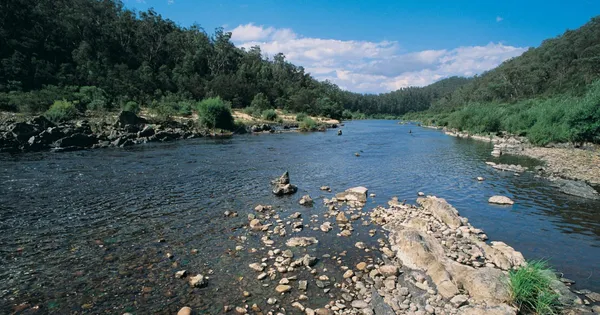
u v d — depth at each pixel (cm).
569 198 1684
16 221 1255
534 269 768
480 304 728
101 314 705
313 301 771
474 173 2342
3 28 7306
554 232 1234
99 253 998
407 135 5934
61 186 1781
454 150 3678
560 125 3900
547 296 710
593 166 2484
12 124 3209
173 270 901
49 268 901
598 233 1220
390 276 884
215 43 14588
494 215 1432
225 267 923
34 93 5347
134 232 1168
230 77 11600
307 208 1496
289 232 1199
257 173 2253
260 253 1016
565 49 12012
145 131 4094
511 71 12225
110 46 9712
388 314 718
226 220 1309
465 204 1602
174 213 1381
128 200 1551
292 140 4631
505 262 943
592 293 796
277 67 17062
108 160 2625
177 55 11894
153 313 712
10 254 981
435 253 968
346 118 14988
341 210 1477
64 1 9900
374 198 1695
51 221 1262
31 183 1836
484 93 13125
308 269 923
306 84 16975
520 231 1245
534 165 2659
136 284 827
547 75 11319
